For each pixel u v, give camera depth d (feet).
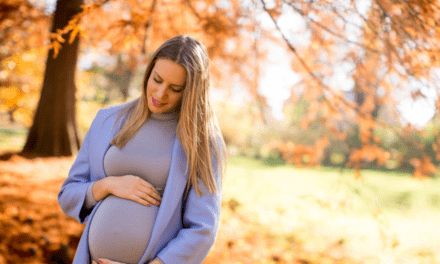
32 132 30.55
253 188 29.43
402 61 11.71
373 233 22.39
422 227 25.88
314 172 52.90
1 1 22.43
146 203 5.12
